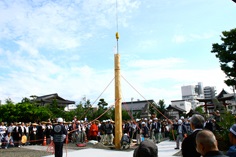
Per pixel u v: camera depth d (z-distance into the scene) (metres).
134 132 20.94
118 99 17.44
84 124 22.77
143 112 50.44
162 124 28.95
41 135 22.20
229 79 26.03
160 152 14.62
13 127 20.86
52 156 14.16
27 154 15.26
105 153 14.72
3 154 15.44
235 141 3.60
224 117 15.41
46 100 48.75
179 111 58.12
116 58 17.72
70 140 23.81
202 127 4.32
